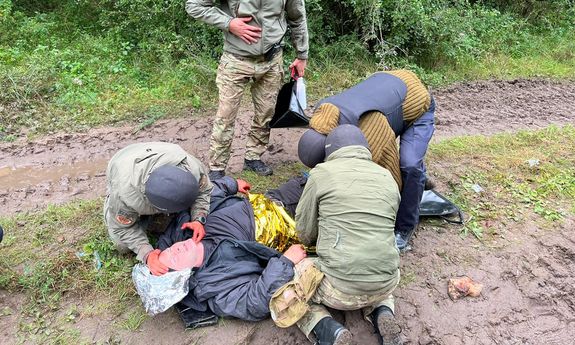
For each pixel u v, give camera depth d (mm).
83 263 3240
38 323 2869
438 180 4395
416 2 6664
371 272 2578
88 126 5117
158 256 2891
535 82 7156
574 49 8367
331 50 6859
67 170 4398
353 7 6945
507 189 4309
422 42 7129
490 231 3801
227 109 3816
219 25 3559
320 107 3031
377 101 3066
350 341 2729
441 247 3619
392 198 2656
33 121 5086
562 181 4430
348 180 2609
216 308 2875
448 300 3221
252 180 4254
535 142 5215
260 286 2781
